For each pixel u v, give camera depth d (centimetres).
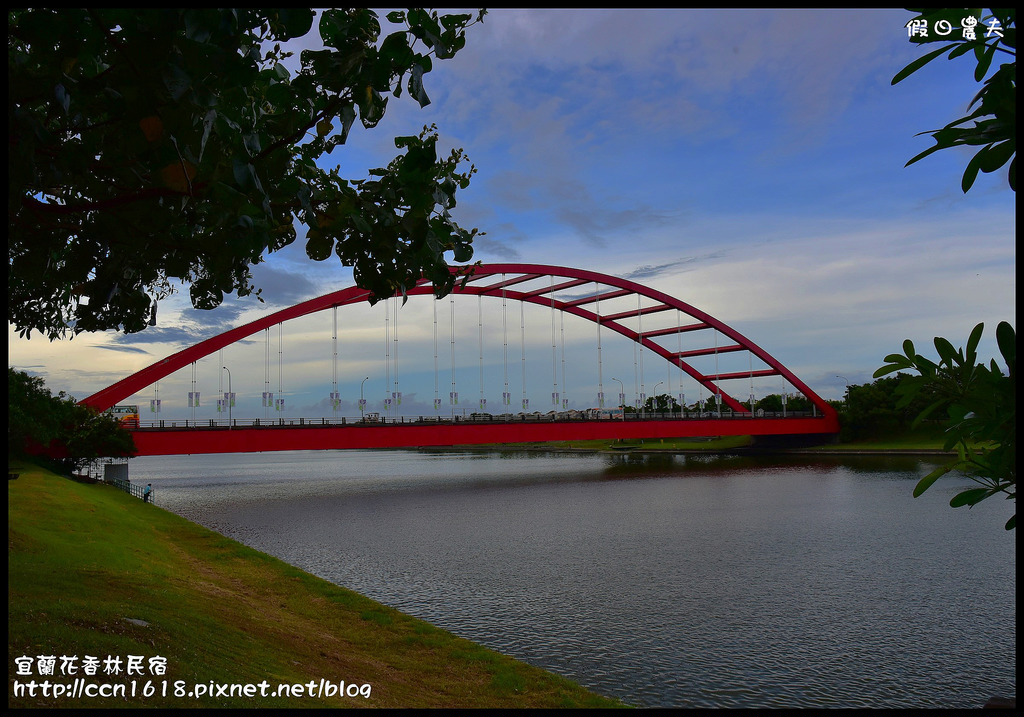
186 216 449
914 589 2344
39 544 1498
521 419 7950
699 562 2805
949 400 266
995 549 3056
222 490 6181
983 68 219
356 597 1703
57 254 553
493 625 1917
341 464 12750
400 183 449
